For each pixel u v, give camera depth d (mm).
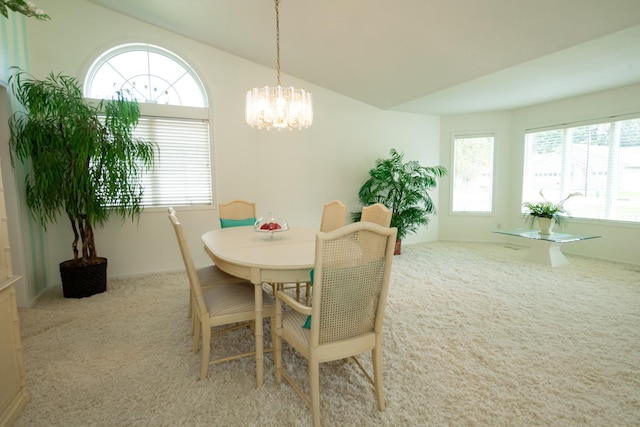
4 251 1484
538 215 4207
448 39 2988
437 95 4332
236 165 4176
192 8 3254
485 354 2041
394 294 3125
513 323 2479
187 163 3951
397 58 3502
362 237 1378
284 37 3488
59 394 1676
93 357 2031
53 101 2738
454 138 5688
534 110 5043
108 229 3643
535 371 1857
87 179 2885
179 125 3879
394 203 4863
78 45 3422
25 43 3123
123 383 1769
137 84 3771
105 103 3447
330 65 3955
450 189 5758
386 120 5215
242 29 3465
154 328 2434
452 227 5848
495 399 1624
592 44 2754
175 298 3059
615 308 2748
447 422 1477
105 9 3514
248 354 1885
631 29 2500
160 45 3736
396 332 2346
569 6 2336
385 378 1804
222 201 4121
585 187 4551
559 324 2451
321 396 1657
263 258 1802
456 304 2867
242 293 1975
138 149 3176
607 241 4340
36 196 2801
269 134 4355
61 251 3496
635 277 3584
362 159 5059
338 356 1454
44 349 2125
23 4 1453
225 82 4047
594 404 1581
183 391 1698
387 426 1458
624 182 4168
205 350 1782
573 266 4066
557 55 2986
